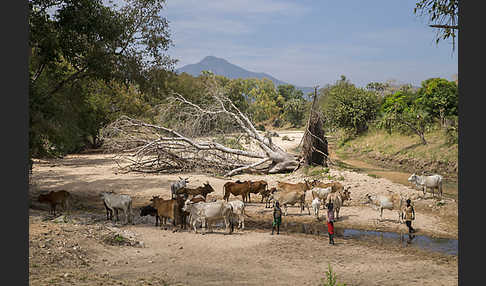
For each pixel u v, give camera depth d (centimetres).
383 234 1528
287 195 1859
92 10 2123
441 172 3469
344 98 5834
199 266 1078
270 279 966
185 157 3347
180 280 936
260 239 1412
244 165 3319
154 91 3014
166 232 1485
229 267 1077
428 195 2220
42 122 1941
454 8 1024
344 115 5784
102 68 2245
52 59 2133
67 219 1534
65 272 922
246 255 1209
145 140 3378
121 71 2478
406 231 1568
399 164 4134
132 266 1055
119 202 1595
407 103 5884
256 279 962
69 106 2622
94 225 1462
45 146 3719
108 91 5034
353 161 4547
